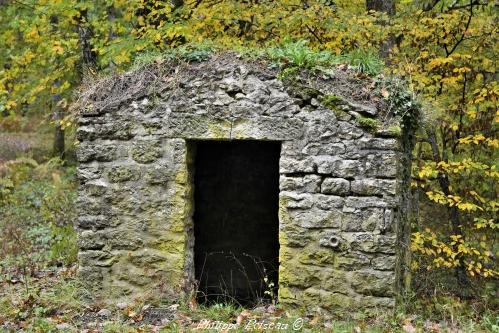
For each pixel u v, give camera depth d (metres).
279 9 8.37
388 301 5.20
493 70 8.21
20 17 9.58
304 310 5.32
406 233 6.10
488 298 7.64
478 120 8.23
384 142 5.19
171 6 8.52
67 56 10.16
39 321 5.10
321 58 5.59
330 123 5.28
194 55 5.65
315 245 5.32
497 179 8.33
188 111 5.53
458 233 8.55
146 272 5.63
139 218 5.65
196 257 7.61
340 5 9.28
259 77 5.41
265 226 7.59
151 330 4.89
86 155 5.73
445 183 8.45
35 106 16.06
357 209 5.25
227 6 8.47
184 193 5.57
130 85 5.75
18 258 8.15
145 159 5.62
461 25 8.15
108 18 10.95
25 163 13.56
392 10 9.21
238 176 7.60
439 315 6.05
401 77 6.42
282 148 5.37
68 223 9.98
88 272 5.74
